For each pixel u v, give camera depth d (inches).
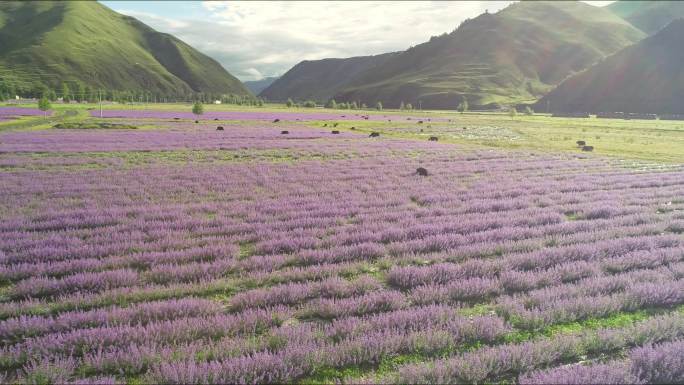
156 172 922.1
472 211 594.2
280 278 331.6
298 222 502.9
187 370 193.9
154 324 242.5
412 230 464.1
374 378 197.9
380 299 281.9
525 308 283.4
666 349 212.7
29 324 240.8
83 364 207.8
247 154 1294.3
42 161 1040.2
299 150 1413.6
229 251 388.5
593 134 2465.6
